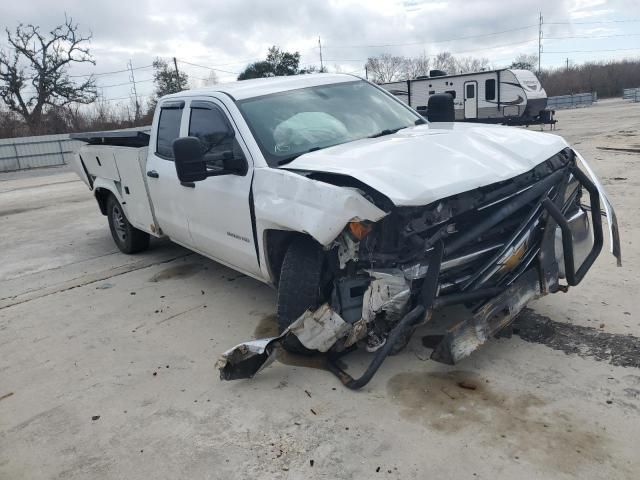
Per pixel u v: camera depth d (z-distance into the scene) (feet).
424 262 10.26
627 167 33.40
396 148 11.51
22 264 22.88
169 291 17.66
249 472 8.84
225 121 13.87
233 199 13.14
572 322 12.82
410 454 8.87
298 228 10.56
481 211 10.80
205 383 11.69
